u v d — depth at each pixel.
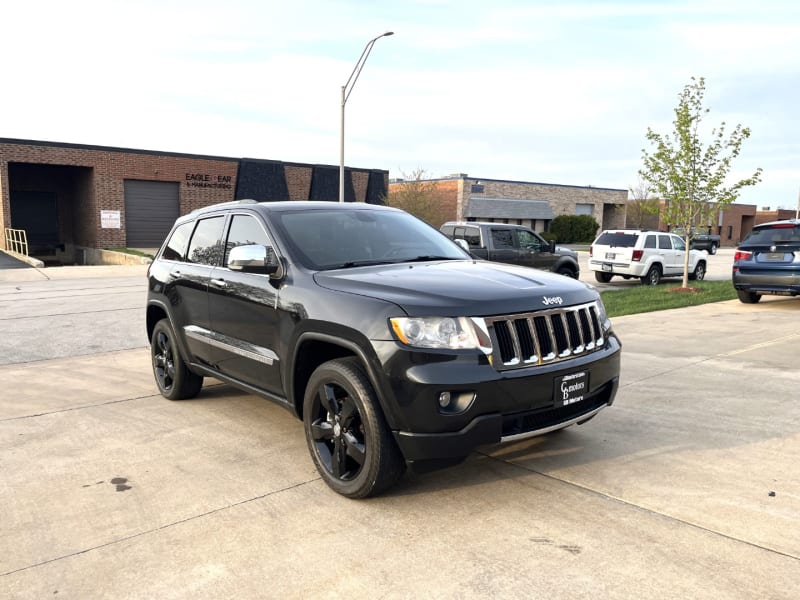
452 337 3.32
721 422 4.91
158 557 3.07
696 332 9.02
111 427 5.04
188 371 5.58
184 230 5.73
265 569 2.95
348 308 3.60
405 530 3.29
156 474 4.07
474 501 3.62
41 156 28.31
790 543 3.07
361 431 3.66
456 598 2.69
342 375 3.59
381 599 2.70
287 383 4.08
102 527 3.38
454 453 3.31
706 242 38.62
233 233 4.91
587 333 3.86
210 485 3.90
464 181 44.78
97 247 30.20
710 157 14.95
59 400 5.83
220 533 3.29
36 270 21.09
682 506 3.49
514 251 14.26
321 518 3.45
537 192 49.28
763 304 12.37
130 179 30.84
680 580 2.78
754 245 11.66
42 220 33.59
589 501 3.58
